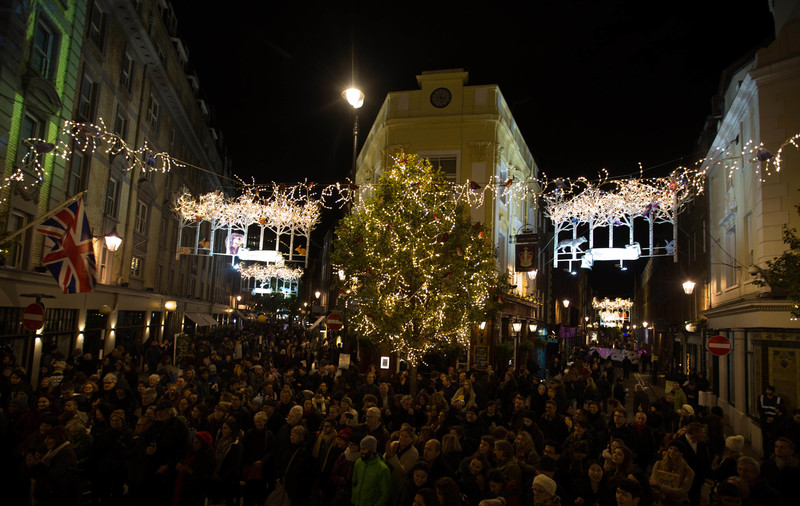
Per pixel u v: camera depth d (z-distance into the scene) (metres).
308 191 22.50
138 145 24.94
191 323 41.59
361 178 34.88
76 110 18.44
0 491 7.89
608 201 18.36
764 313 15.01
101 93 20.58
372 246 15.79
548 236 46.16
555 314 51.41
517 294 29.33
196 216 22.92
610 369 22.05
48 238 17.16
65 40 17.39
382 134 27.89
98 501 7.97
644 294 71.12
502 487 5.98
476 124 26.27
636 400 12.91
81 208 12.05
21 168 14.70
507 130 27.69
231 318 62.06
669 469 6.82
